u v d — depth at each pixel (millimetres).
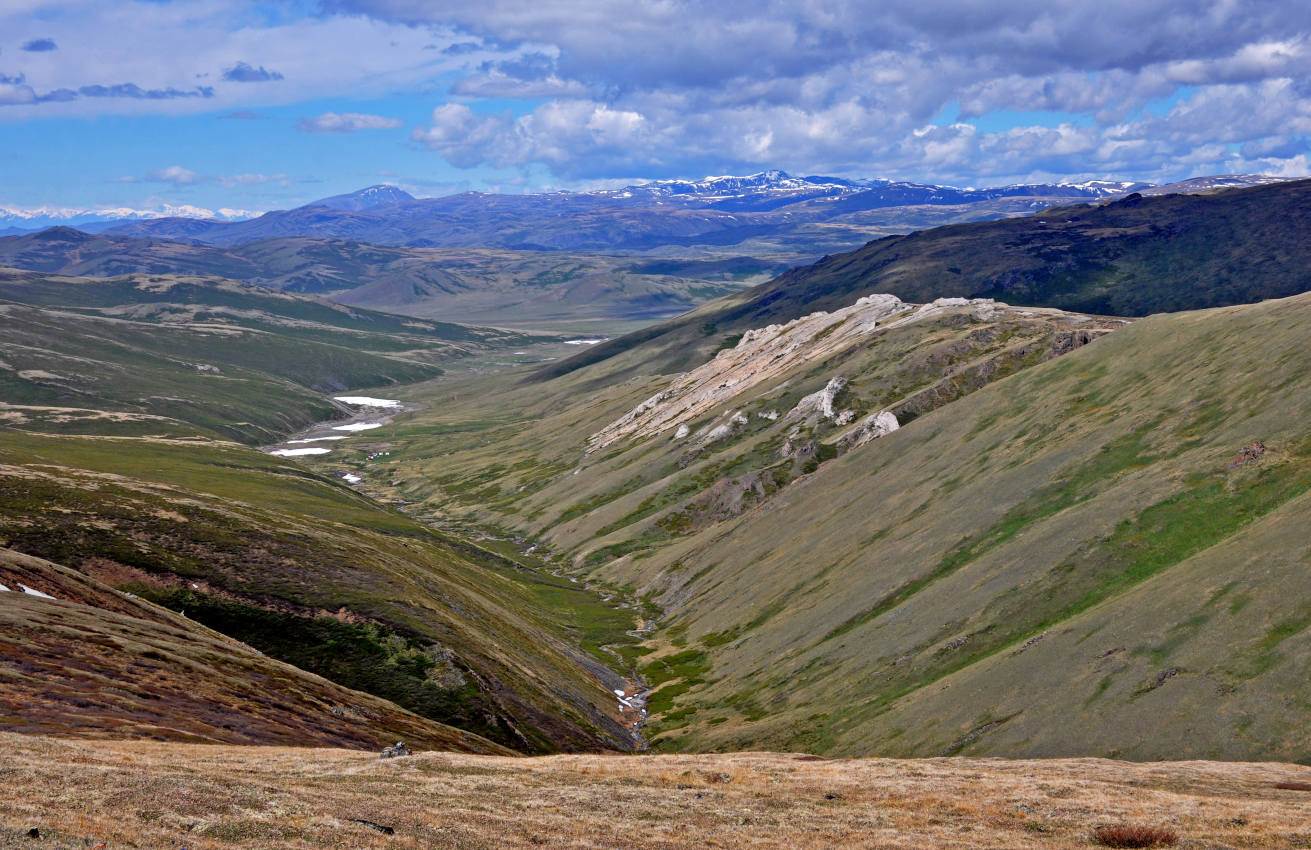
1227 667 70750
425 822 37469
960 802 48781
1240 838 40688
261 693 75375
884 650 108562
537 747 105562
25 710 50719
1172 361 143250
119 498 151625
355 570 141625
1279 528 83625
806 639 126625
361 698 93688
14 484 147875
